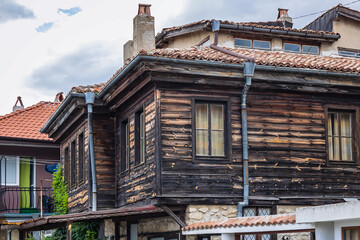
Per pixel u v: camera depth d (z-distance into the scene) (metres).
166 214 15.59
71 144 21.31
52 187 24.14
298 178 16.02
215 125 15.63
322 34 20.67
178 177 14.96
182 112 15.26
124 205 17.56
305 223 10.16
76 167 20.52
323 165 16.31
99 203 18.36
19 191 25.14
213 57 15.11
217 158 15.38
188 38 21.47
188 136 15.20
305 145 16.22
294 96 16.34
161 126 15.05
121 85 16.59
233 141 15.57
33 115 27.00
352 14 21.58
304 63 16.25
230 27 19.52
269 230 11.12
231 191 15.31
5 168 24.95
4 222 23.03
